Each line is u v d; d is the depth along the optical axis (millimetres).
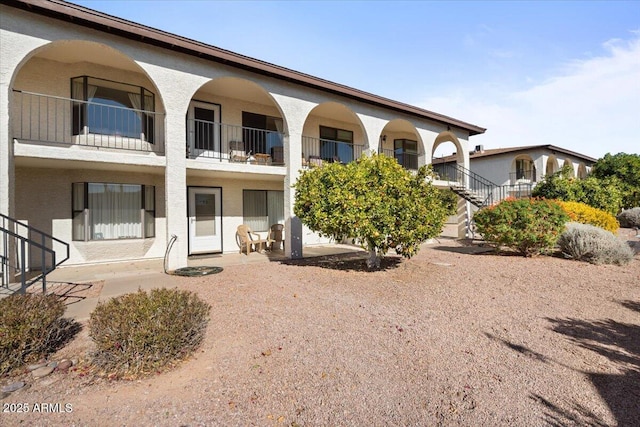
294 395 3068
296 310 5340
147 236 9758
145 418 2695
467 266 9000
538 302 6059
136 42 7770
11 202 6496
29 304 3783
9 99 6383
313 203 8039
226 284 6754
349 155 15062
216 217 11336
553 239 9984
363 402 3002
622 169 23172
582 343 4398
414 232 7590
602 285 7164
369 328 4730
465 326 4918
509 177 23641
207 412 2785
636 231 17031
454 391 3229
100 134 8711
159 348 3395
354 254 11117
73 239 8805
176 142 8352
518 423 2781
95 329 3432
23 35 6492
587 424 2791
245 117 11867
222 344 4066
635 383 3451
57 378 3309
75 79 8570
